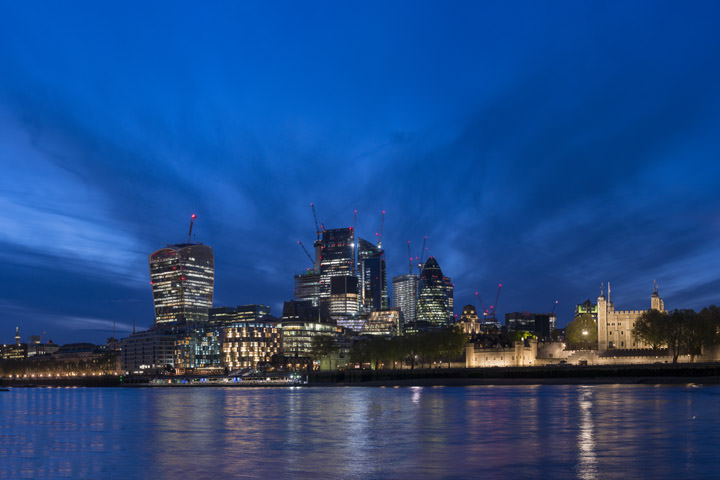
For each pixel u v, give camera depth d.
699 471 62.56
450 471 64.69
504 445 83.19
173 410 174.62
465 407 156.25
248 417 142.00
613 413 127.94
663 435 90.56
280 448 85.38
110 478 65.25
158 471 68.62
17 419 148.25
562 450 77.44
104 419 144.88
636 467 65.00
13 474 68.44
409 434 98.88
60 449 89.12
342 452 80.19
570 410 137.62
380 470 66.12
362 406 171.62
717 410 131.75
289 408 171.88
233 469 68.62
